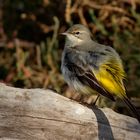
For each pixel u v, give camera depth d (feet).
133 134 33.65
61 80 51.13
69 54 37.73
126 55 50.34
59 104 33.37
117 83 34.30
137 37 52.01
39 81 52.19
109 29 53.78
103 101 43.47
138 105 44.65
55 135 32.71
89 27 53.88
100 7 54.29
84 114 33.42
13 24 57.11
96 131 33.22
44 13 56.80
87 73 35.65
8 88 33.55
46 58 53.47
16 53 53.88
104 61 35.32
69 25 54.39
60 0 55.72
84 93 37.04
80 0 54.44
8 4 58.29
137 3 54.60
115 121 33.78
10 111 32.81
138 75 49.52
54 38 52.39
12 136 32.35
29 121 32.73
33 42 55.88
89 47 37.63
